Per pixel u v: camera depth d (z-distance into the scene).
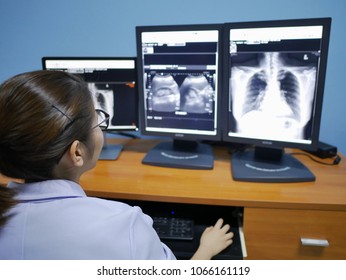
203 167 1.09
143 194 0.91
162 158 1.15
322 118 1.33
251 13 1.26
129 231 0.54
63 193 0.54
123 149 1.32
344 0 1.19
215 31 1.02
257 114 1.04
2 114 0.48
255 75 1.01
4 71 1.49
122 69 1.17
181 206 1.07
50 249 0.49
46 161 0.52
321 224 0.86
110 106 1.21
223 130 1.11
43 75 0.52
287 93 0.98
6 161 0.52
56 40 1.42
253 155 1.17
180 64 1.10
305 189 0.93
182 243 0.90
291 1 1.22
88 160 0.62
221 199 0.87
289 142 1.02
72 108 0.52
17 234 0.49
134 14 1.33
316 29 0.89
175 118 1.17
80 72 1.17
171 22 1.32
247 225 0.90
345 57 1.25
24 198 0.53
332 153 1.18
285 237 0.89
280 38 0.94
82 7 1.36
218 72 1.06
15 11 1.40
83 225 0.50
